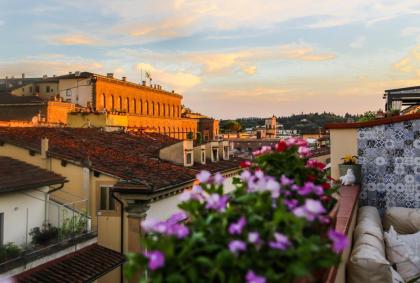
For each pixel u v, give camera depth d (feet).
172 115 337.72
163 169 71.77
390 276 14.53
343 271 14.24
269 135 353.51
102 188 60.85
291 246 7.17
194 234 7.31
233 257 6.91
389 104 50.26
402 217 24.72
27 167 53.52
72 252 50.98
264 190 8.61
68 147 70.85
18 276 42.34
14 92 252.42
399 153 27.50
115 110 241.55
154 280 6.77
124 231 59.00
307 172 11.48
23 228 48.44
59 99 223.92
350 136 28.45
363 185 28.07
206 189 8.93
